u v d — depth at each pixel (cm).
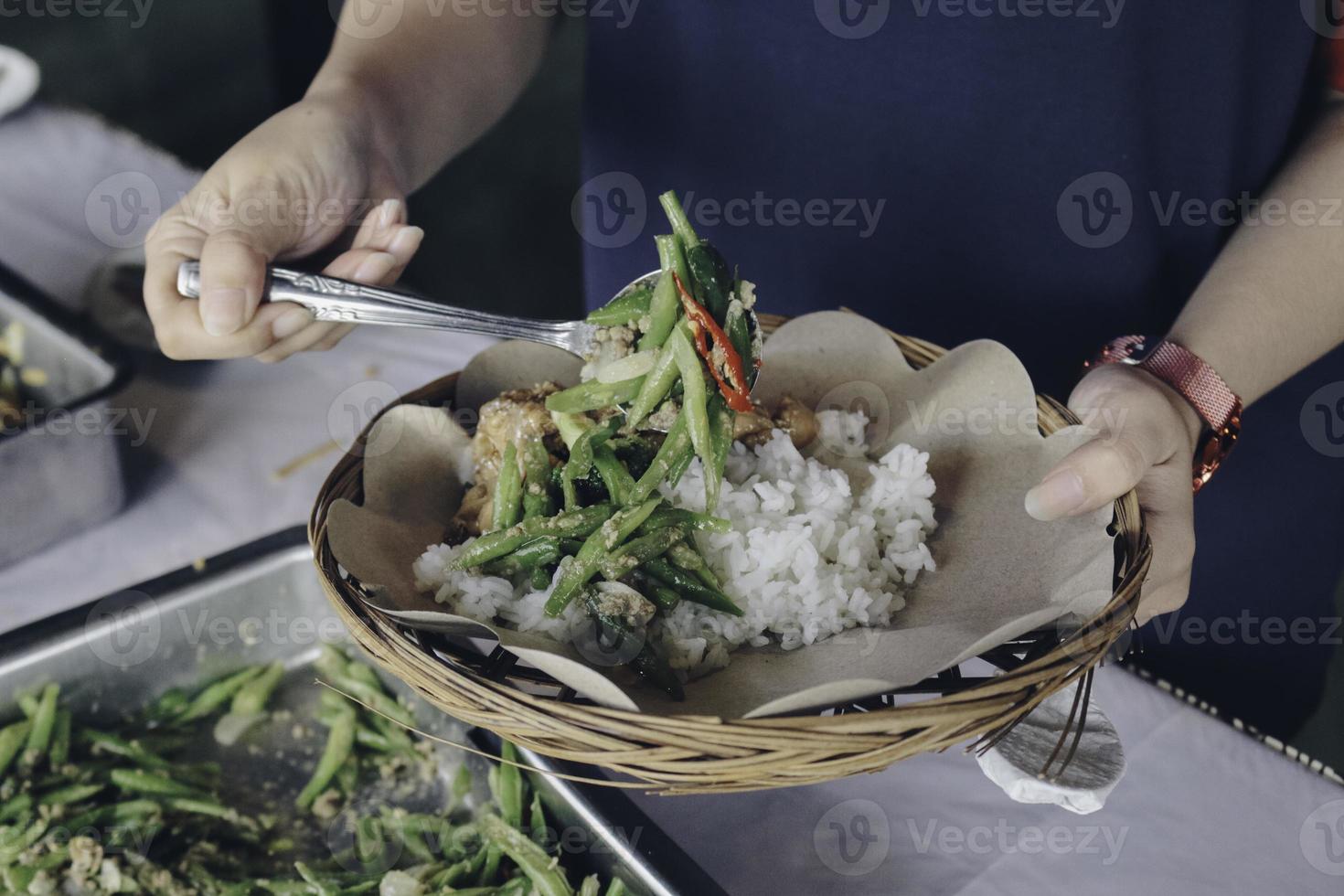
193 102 468
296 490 189
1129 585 113
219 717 158
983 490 145
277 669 163
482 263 411
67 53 486
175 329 133
